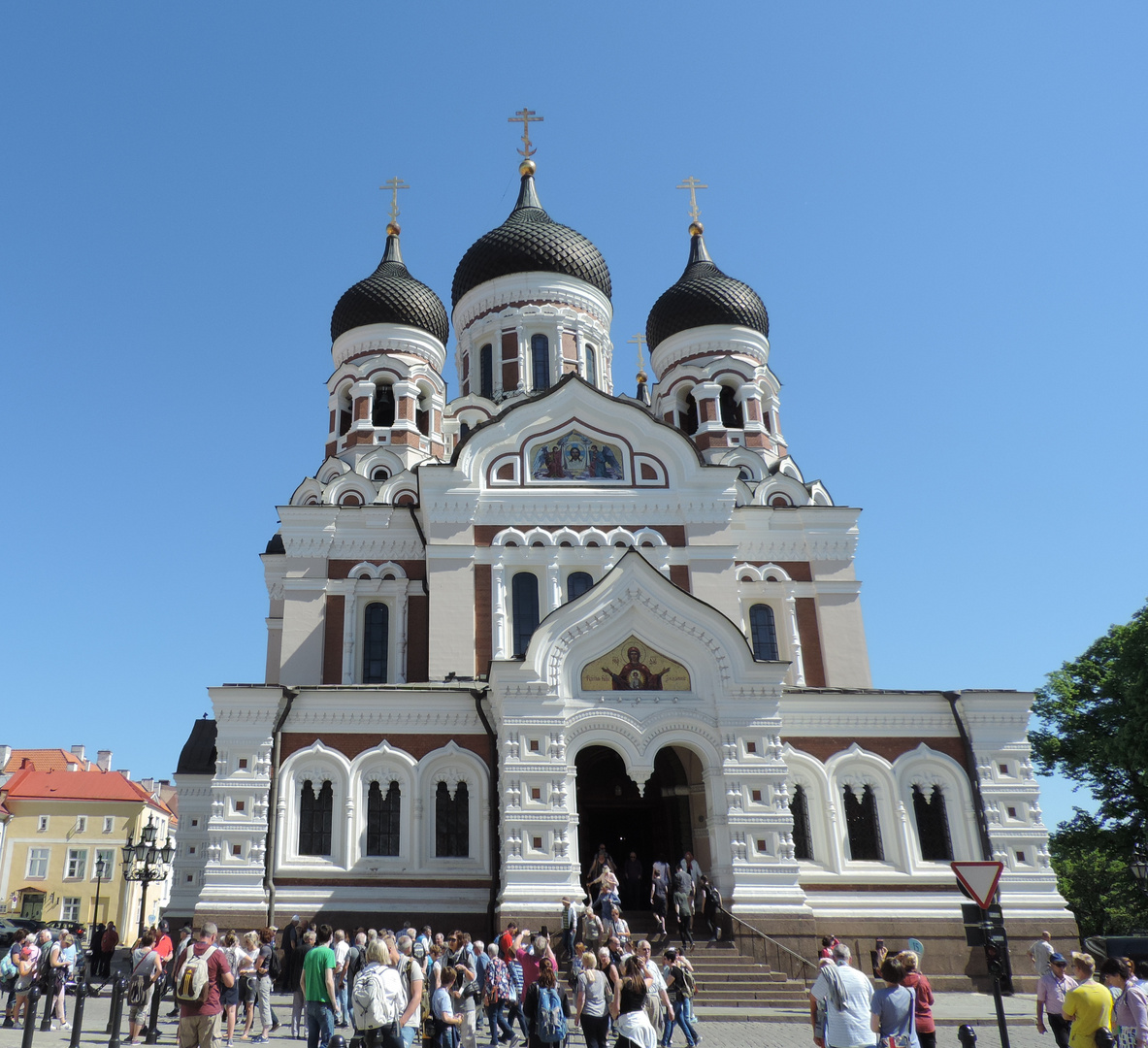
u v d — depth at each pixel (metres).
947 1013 25.44
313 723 30.77
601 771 34.09
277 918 28.55
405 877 29.41
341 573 37.66
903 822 30.83
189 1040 14.59
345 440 44.00
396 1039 13.50
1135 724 42.38
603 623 30.14
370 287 46.62
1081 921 73.31
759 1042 21.33
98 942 36.66
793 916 27.55
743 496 40.84
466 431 44.25
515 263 46.12
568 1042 22.23
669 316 47.56
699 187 51.84
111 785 73.88
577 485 36.12
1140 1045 13.86
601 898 25.98
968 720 31.91
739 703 29.81
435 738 31.03
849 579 38.56
